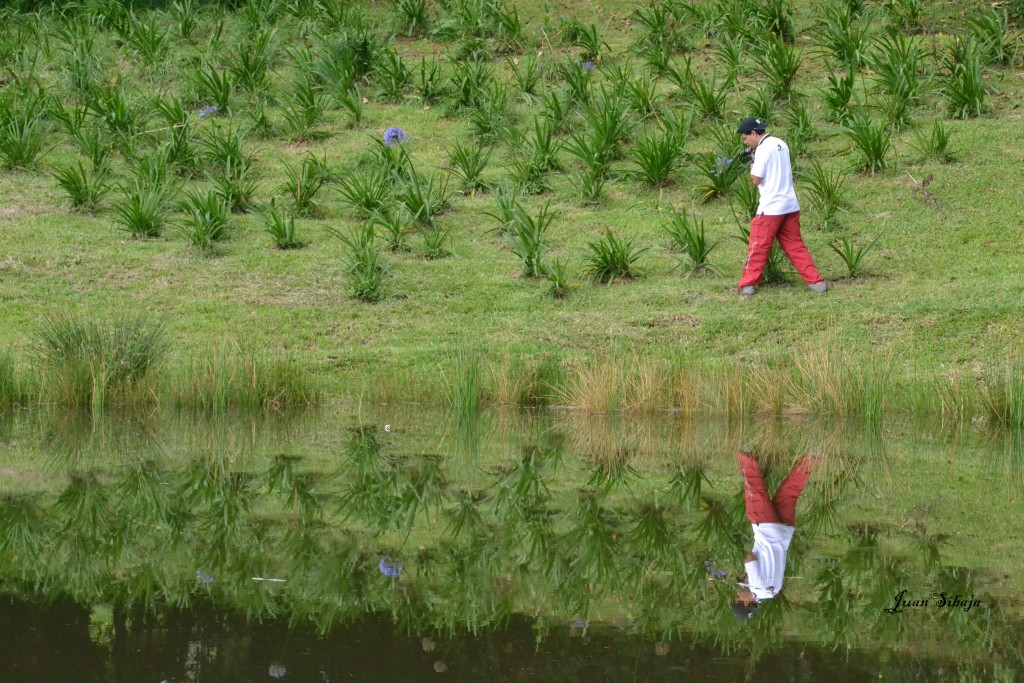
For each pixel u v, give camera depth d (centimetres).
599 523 938
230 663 613
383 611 712
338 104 2552
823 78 2575
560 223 2109
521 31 2812
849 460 1211
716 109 2397
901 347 1625
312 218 2139
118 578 776
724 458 1232
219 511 975
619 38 2816
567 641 654
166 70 2644
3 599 728
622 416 1502
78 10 2884
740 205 2128
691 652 626
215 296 1831
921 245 1947
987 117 2366
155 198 2061
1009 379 1442
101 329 1596
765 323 1722
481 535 901
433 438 1349
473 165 2228
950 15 2764
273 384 1548
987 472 1142
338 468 1167
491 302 1842
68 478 1098
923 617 686
